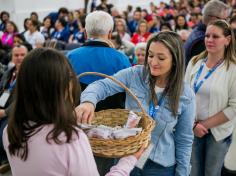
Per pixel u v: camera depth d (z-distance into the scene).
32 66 0.87
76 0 11.93
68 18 8.56
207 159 2.08
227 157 1.80
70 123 0.89
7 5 10.03
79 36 7.41
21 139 0.89
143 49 3.30
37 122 0.89
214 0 2.52
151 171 1.41
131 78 1.44
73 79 0.93
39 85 0.87
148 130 1.17
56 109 0.88
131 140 1.10
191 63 2.08
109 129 1.19
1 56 4.45
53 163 0.87
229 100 1.91
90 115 1.21
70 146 0.88
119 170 1.08
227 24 1.89
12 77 3.00
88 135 1.14
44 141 0.87
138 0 13.84
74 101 0.96
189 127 1.41
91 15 2.04
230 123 1.99
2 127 2.84
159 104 1.38
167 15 10.02
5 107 2.88
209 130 2.00
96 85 1.40
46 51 0.89
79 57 2.00
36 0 10.67
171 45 1.29
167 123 1.36
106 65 1.98
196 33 2.53
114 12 9.20
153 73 1.32
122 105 1.93
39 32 6.93
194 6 10.88
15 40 5.75
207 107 1.95
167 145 1.40
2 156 2.99
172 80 1.34
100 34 2.02
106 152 1.12
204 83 1.94
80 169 0.88
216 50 1.89
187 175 1.44
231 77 1.88
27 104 0.88
